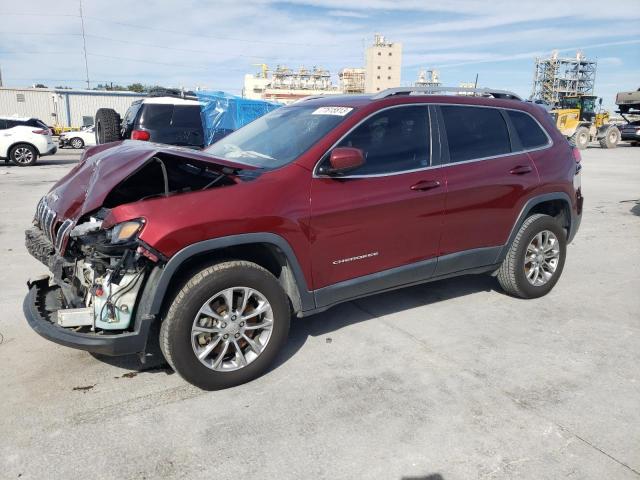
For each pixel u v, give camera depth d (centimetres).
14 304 457
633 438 278
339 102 407
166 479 247
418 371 349
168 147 357
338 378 340
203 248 300
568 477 250
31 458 260
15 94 4300
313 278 348
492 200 425
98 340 289
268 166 353
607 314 449
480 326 422
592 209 957
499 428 287
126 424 288
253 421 292
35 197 1040
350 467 256
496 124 442
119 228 290
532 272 471
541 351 378
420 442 275
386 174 372
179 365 305
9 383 328
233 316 319
